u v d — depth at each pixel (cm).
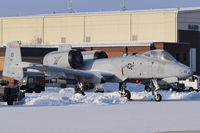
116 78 9169
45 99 8125
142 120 5519
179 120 5534
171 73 8619
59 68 9088
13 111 6581
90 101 8400
